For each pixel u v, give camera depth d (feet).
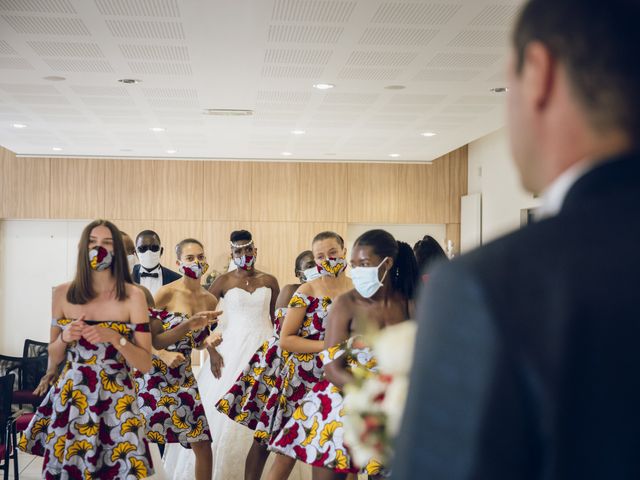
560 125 2.36
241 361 19.21
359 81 22.62
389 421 4.52
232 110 27.20
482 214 39.63
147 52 19.66
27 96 24.93
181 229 41.04
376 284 10.33
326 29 17.69
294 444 11.30
